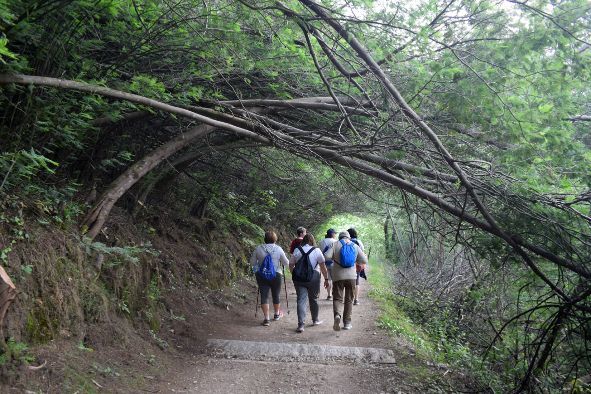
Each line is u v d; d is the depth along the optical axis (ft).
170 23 19.45
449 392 20.66
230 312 33.37
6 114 17.83
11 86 15.69
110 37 20.12
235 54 21.25
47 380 14.15
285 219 75.15
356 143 22.33
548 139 15.80
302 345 24.81
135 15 18.86
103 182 27.22
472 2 18.17
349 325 29.94
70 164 24.20
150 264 27.58
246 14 18.94
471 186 17.76
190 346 24.39
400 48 18.49
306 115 27.12
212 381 19.69
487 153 19.93
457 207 20.34
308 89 26.23
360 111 21.12
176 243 36.29
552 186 16.84
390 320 32.14
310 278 29.73
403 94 18.95
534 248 18.31
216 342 25.13
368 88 22.49
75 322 17.48
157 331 24.16
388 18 17.94
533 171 16.78
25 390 13.19
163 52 21.68
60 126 18.81
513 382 22.08
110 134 25.64
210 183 42.14
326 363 23.07
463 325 34.63
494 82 16.01
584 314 18.54
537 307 19.88
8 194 17.13
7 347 13.52
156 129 29.48
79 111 19.85
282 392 19.06
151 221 34.24
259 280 30.81
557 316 18.89
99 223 21.49
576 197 16.81
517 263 20.03
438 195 21.27
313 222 86.84
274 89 24.00
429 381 21.35
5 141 17.51
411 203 24.75
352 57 20.90
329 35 19.27
